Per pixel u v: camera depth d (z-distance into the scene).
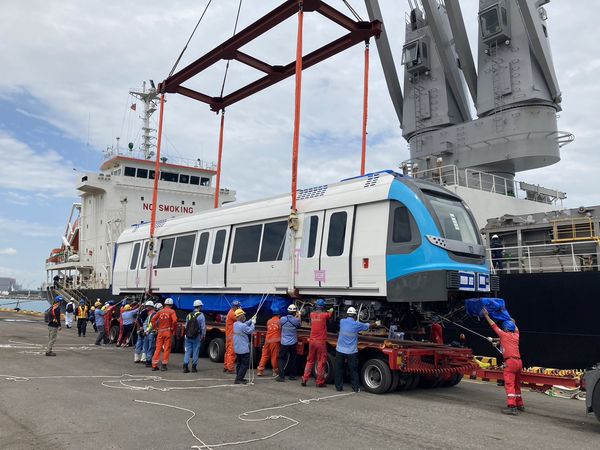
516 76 18.56
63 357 14.21
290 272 11.73
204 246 14.95
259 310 13.18
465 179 17.67
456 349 10.09
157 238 17.28
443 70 20.41
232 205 14.84
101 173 31.14
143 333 13.43
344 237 10.70
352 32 13.66
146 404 7.98
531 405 9.02
